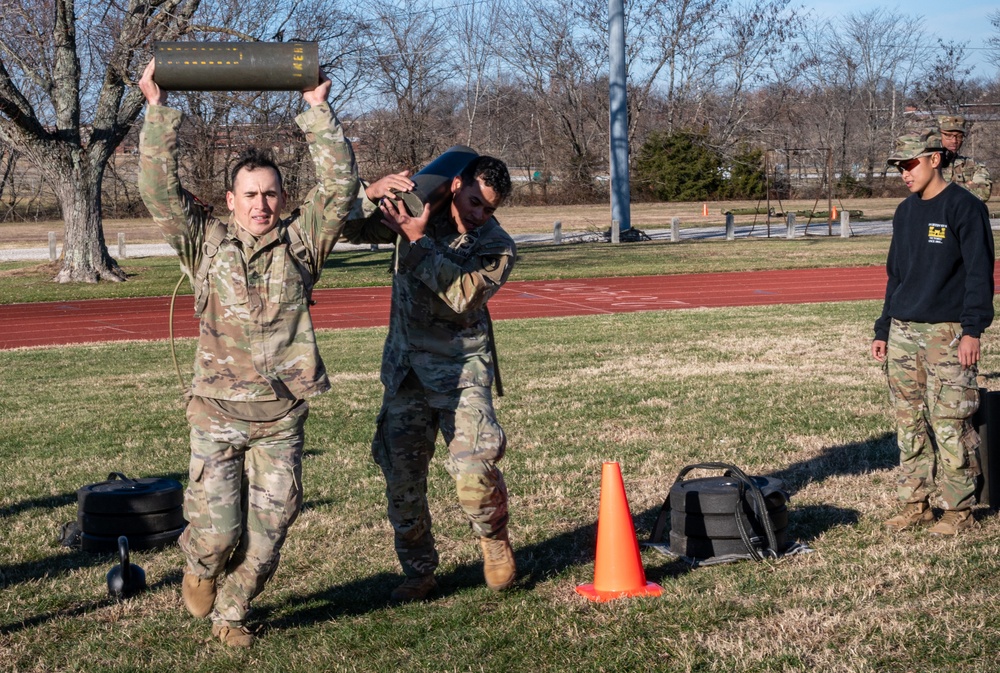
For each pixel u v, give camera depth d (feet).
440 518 19.62
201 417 13.03
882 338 18.74
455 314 14.38
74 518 20.31
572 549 17.69
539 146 233.96
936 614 13.87
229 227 13.23
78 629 14.57
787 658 12.60
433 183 14.19
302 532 18.94
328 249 13.37
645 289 76.84
